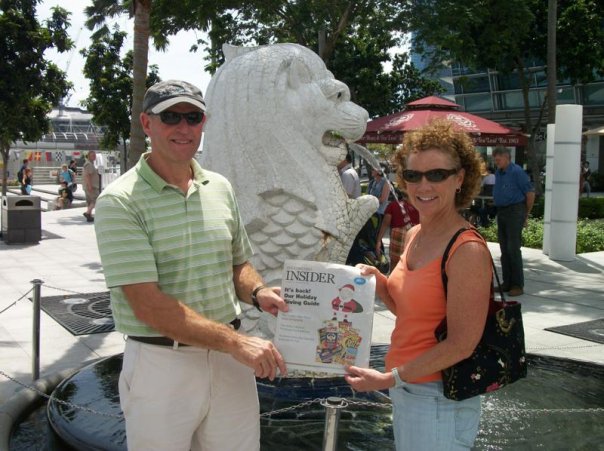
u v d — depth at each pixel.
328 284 1.97
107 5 12.78
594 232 11.17
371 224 5.78
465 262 1.78
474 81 28.08
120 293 1.91
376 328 5.28
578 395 3.67
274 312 2.05
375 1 9.79
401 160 2.04
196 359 1.91
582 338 5.06
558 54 17.03
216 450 2.01
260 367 1.78
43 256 9.15
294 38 11.52
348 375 1.91
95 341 4.86
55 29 16.12
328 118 3.43
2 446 2.88
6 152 17.94
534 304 6.30
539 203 15.05
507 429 3.14
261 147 3.38
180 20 10.14
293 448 2.80
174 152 1.89
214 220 1.98
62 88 16.72
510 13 10.66
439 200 1.91
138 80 6.24
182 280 1.90
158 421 1.89
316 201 3.43
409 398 1.91
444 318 1.85
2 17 15.09
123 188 1.87
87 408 3.13
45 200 20.92
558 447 2.94
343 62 18.70
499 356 1.80
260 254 3.46
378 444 2.84
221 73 3.56
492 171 15.48
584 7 16.33
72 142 47.06
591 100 25.81
